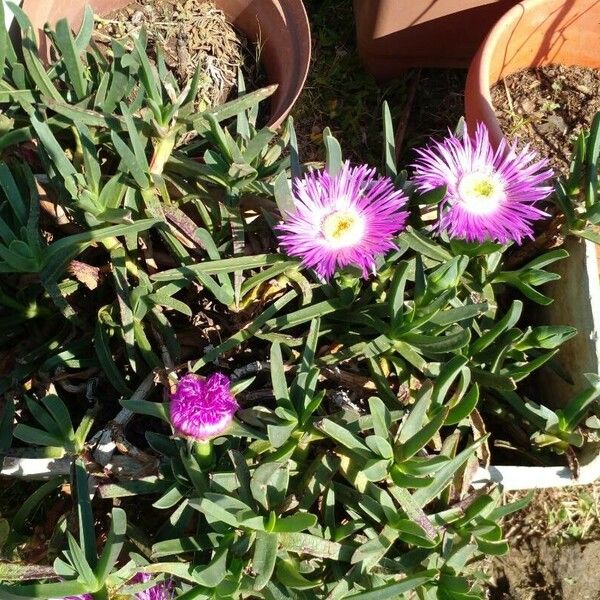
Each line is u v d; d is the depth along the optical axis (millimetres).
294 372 510
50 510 517
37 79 524
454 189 514
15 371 508
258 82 715
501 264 570
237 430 444
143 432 516
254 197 528
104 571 422
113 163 558
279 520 431
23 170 515
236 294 500
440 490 456
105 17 703
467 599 435
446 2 698
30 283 519
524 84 711
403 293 502
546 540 616
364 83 789
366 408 508
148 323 519
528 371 502
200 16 708
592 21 664
